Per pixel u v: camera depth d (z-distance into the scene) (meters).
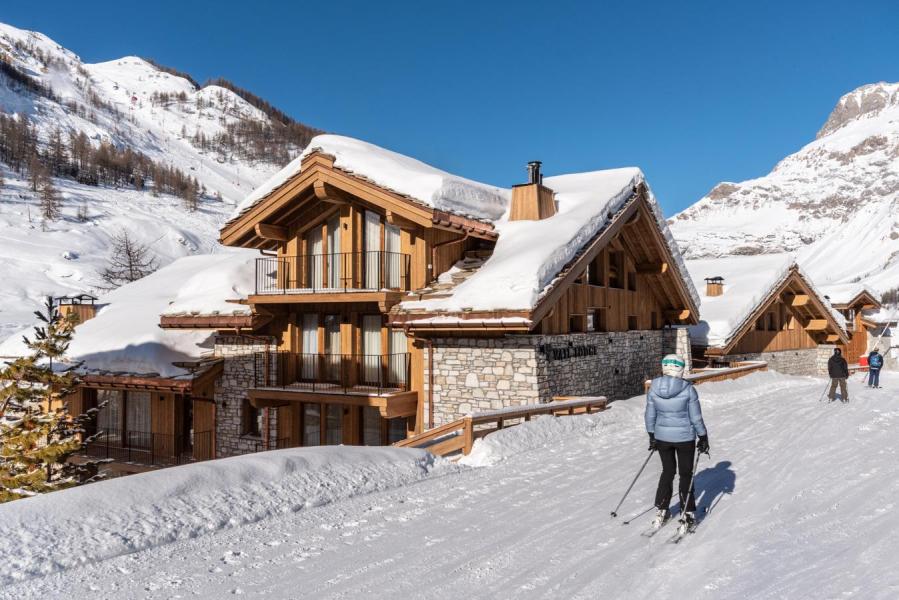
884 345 43.72
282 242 19.02
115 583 4.97
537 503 7.30
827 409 14.62
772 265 31.45
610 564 5.20
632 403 15.52
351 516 6.80
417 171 16.95
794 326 33.94
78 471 14.38
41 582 4.95
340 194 17.41
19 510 5.76
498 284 14.82
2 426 13.58
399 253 17.08
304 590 4.83
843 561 4.98
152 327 20.42
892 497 6.83
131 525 5.92
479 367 15.55
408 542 5.93
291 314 18.48
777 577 4.72
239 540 6.00
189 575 5.14
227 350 19.36
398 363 17.09
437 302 15.24
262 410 18.61
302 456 8.01
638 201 20.23
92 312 23.45
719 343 26.44
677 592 4.55
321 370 18.06
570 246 16.22
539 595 4.62
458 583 4.91
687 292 22.97
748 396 18.81
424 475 8.76
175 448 19.81
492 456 10.00
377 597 4.68
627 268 21.50
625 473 8.81
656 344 22.97
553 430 11.85
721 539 5.74
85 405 21.05
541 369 15.12
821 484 7.55
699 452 6.31
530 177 18.89
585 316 18.11
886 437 10.53
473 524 6.48
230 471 7.18
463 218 16.61
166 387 18.53
